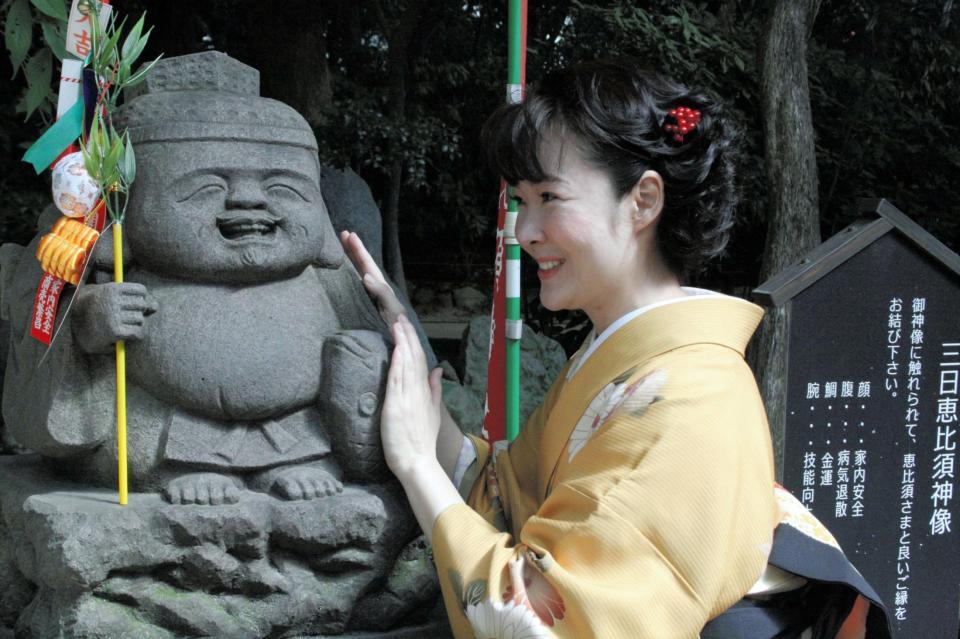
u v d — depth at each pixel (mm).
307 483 1772
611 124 1327
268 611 1742
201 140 1797
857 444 2693
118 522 1661
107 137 1683
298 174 1868
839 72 6594
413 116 5883
